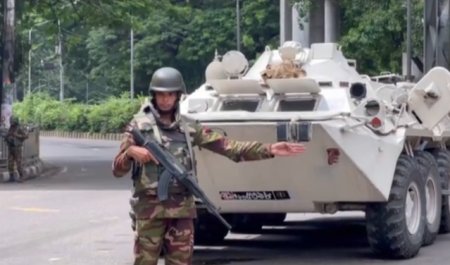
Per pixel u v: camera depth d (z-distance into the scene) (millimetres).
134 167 9312
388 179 14102
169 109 9367
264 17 72875
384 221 14352
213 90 15391
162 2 44656
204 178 14086
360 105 14453
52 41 49406
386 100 15344
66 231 18656
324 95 14523
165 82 9305
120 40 84312
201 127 9562
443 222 17344
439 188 16219
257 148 9438
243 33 74375
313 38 43719
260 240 17344
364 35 43594
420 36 42000
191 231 9359
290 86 14516
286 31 44875
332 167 13625
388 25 43031
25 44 45906
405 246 14547
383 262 14477
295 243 16938
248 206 14547
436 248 15859
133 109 74250
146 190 9227
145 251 9273
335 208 14664
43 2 43938
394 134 14617
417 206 15047
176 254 9312
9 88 37844
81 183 31953
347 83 14930
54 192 28141
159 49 79812
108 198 25812
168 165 9195
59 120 87188
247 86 14844
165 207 9219
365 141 13750
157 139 9266
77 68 96375
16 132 33188
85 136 81750
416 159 15367
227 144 9492
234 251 15945
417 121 15711
